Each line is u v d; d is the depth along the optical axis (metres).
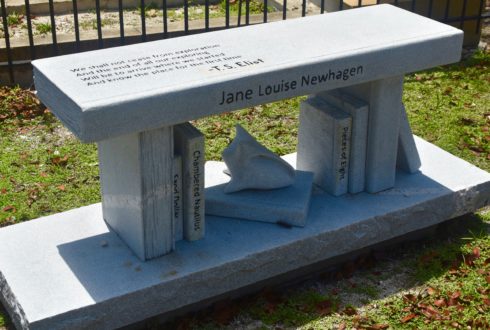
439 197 4.64
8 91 6.78
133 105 3.49
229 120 6.40
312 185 4.66
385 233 4.52
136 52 4.07
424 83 7.20
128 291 3.73
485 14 8.84
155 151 3.77
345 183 4.64
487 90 7.06
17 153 5.80
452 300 4.15
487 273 4.39
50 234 4.22
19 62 6.95
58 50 7.13
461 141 6.07
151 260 3.98
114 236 4.21
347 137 4.50
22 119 6.34
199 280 3.92
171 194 3.93
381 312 4.10
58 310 3.60
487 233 4.83
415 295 4.24
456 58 4.51
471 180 4.85
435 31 4.44
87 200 5.20
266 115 6.51
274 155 4.45
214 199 4.36
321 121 4.58
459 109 6.65
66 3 8.53
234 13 8.66
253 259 4.06
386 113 4.48
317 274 4.43
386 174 4.67
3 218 4.94
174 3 8.94
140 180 3.79
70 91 3.54
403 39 4.30
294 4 8.72
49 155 5.78
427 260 4.54
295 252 4.20
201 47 4.15
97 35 7.27
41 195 5.24
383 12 4.79
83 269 3.91
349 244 4.39
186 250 4.07
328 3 8.39
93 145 5.96
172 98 3.58
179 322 3.99
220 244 4.12
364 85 4.48
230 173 4.45
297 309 4.13
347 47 4.16
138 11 8.73
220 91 3.71
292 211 4.27
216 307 4.08
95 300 3.67
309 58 4.00
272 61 3.94
